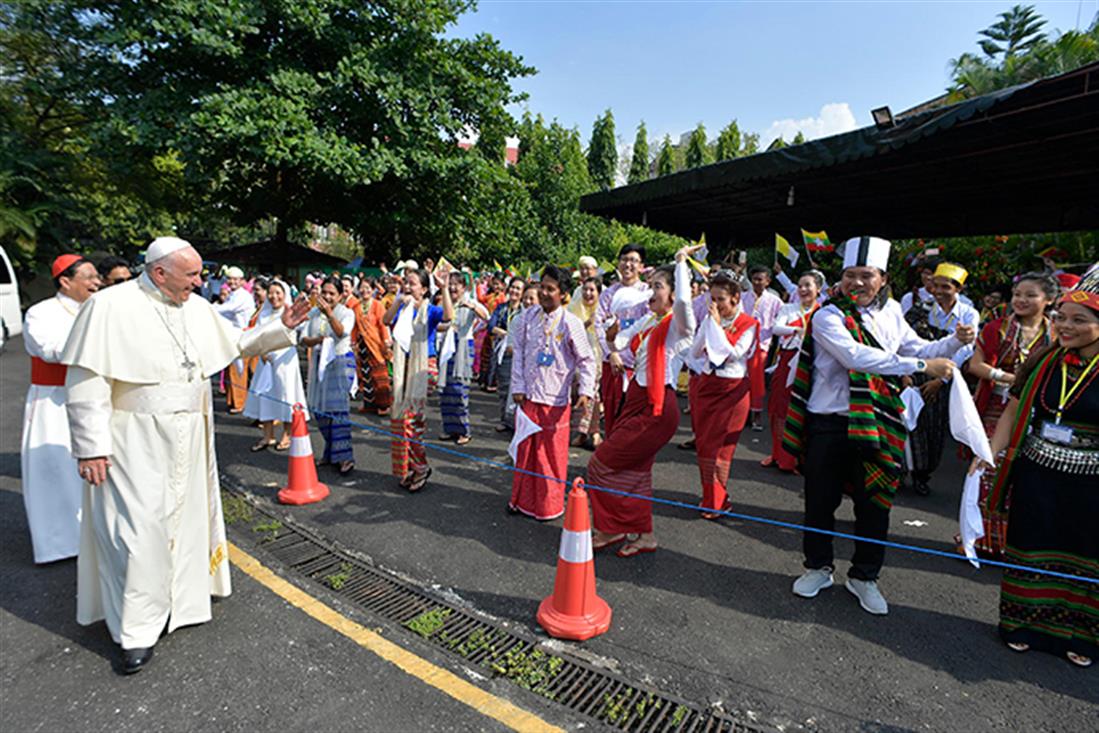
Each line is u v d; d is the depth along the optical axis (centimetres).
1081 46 1158
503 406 741
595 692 268
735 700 263
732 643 305
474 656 291
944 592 364
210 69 1466
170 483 285
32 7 1620
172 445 283
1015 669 289
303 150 1288
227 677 268
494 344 1003
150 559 275
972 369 436
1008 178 852
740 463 629
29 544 397
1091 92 503
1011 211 1072
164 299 287
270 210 1756
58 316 367
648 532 404
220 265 1959
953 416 313
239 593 341
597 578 370
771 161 789
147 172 1941
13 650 285
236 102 1280
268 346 327
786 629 319
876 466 321
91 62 1521
